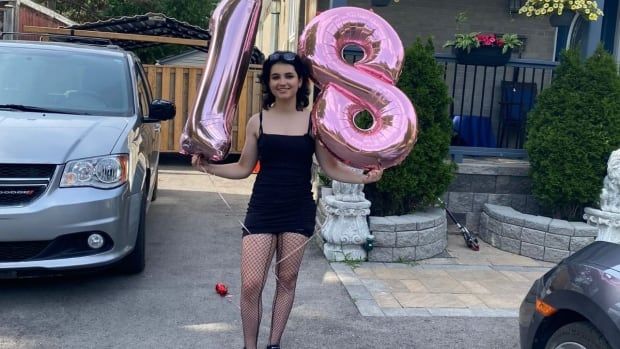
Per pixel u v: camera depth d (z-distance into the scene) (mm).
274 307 3777
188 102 11758
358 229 5980
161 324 4379
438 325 4590
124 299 4805
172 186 9680
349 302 4973
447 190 7180
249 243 3578
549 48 9312
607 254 3240
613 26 9250
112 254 4609
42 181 4398
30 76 5629
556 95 6645
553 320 3338
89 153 4582
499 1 9188
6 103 5305
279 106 3555
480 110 8258
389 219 6188
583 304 3061
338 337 4297
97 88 5703
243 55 3469
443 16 9094
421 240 6211
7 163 4316
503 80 8336
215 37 3465
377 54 3559
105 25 12250
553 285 3322
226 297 4945
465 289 5441
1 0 11656
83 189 4480
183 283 5230
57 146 4547
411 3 9023
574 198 6512
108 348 3971
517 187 7188
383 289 5320
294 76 3463
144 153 5684
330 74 3477
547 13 7418
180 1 21188
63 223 4367
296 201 3564
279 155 3525
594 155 6383
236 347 4059
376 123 3473
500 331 4527
